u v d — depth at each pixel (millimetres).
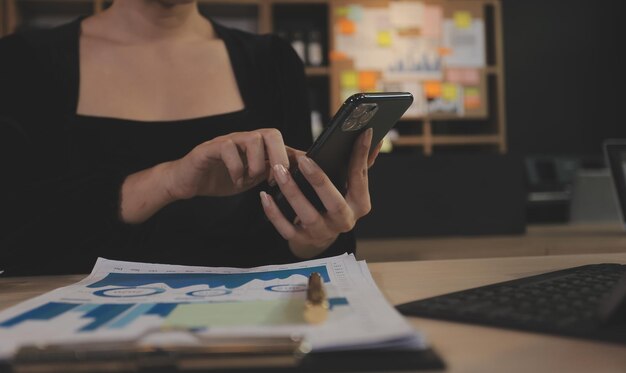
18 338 344
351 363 309
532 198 3564
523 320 387
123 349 309
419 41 3518
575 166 3871
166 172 831
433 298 466
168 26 1284
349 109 604
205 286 544
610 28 4383
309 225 696
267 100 1313
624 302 354
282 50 1371
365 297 444
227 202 1177
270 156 706
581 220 2076
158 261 967
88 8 3398
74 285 562
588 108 4383
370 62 3461
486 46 3768
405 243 1539
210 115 1243
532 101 4367
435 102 3559
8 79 1158
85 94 1201
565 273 557
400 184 1682
